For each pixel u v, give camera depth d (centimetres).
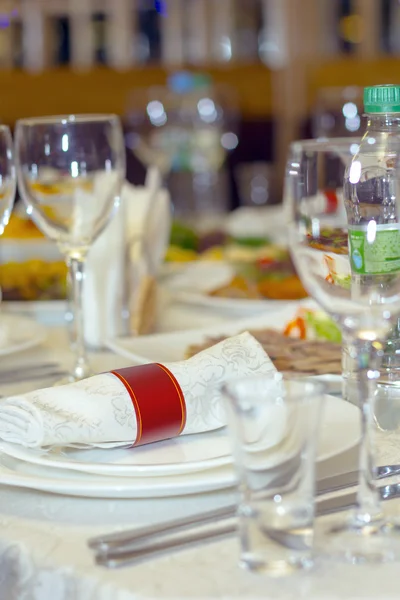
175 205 367
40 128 116
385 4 538
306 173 87
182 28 530
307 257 76
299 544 65
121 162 121
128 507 79
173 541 70
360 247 79
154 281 166
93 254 140
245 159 548
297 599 61
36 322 151
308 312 139
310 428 64
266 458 64
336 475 83
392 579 63
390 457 86
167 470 79
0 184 118
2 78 524
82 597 66
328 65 545
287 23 540
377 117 98
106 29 525
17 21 520
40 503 81
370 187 81
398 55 540
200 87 502
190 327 155
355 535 70
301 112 546
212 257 221
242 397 63
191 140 371
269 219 272
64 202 117
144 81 528
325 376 109
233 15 536
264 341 126
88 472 83
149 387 88
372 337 73
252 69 543
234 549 69
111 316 141
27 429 84
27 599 71
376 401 102
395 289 71
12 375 122
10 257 192
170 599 62
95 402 86
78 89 527
